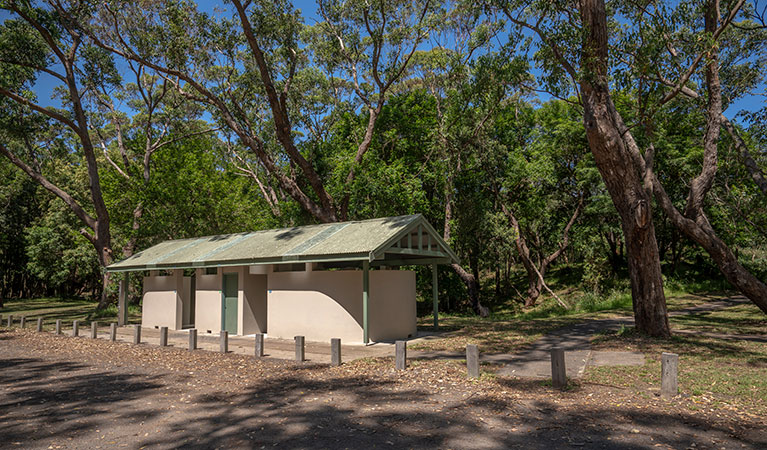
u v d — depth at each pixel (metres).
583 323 16.67
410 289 14.91
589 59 11.23
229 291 16.16
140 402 7.26
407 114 29.45
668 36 12.13
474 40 23.22
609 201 28.36
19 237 48.69
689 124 25.83
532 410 6.22
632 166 11.99
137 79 29.73
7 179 45.22
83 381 8.98
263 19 20.17
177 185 30.02
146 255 20.19
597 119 11.68
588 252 32.62
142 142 33.97
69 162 43.62
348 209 25.61
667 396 6.64
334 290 13.59
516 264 44.38
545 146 30.48
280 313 14.82
